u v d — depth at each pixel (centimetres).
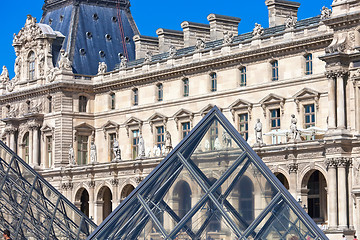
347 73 10869
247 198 4612
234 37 13900
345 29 10912
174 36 15988
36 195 6844
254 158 4688
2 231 6569
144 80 14975
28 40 16638
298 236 4428
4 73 17500
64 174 15438
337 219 10769
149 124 14850
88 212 15838
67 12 16962
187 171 4797
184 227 4625
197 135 4909
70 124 15762
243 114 13275
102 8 17238
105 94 15812
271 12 13725
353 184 10712
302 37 12262
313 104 12250
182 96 14300
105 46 16825
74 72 16138
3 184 6744
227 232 4531
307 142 11244
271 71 12850
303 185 11375
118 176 14475
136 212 4791
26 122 16375
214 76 13800
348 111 10856
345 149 10744
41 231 6731
